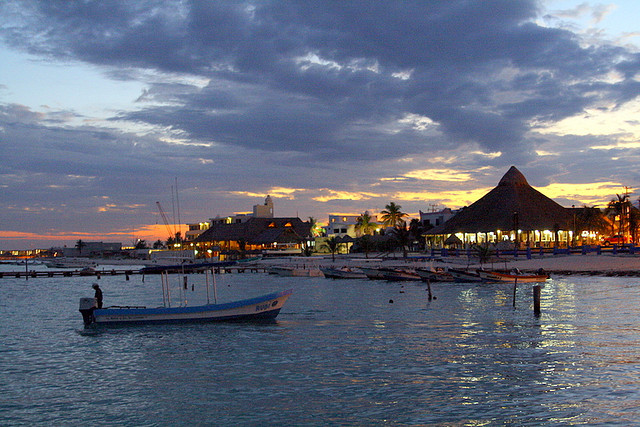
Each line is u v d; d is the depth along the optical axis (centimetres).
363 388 2275
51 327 3969
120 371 2630
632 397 2100
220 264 4028
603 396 2116
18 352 3081
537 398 2108
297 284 7950
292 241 15412
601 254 9144
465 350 2911
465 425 1858
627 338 3144
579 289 5841
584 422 1862
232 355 2925
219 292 6981
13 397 2238
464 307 4631
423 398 2133
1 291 7756
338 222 16838
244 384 2369
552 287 6153
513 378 2369
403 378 2409
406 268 8750
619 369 2478
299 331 3597
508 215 11100
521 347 2955
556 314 4084
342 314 4341
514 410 1984
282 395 2208
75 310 5131
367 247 13500
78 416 2014
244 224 16525
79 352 3070
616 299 4916
